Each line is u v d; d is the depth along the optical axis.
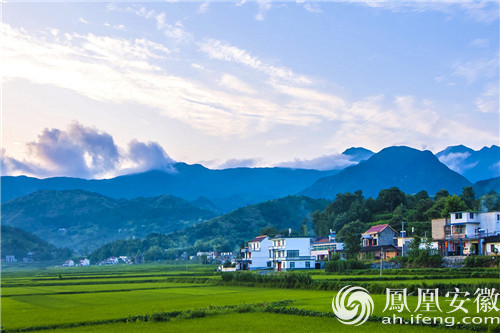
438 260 89.56
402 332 35.31
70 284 113.75
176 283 105.94
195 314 46.81
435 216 139.12
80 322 46.09
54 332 41.12
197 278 104.44
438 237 108.44
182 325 42.09
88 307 59.97
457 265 86.50
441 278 73.38
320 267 131.50
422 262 92.31
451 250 103.25
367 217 178.75
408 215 158.75
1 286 112.88
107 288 95.44
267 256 144.62
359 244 124.50
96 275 159.38
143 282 113.00
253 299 59.75
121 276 142.12
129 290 88.19
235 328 39.44
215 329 39.31
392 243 131.12
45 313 54.34
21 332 42.72
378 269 89.69
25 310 58.44
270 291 72.31
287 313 46.78
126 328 41.56
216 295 69.38
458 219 102.81
